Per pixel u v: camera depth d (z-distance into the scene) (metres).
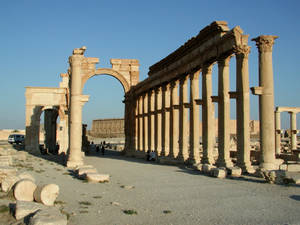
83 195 16.81
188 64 36.75
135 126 57.88
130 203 15.14
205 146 32.06
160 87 48.59
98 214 13.12
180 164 35.69
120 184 20.80
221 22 28.88
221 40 28.83
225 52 28.69
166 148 44.56
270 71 25.81
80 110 33.31
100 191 18.08
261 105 25.81
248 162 26.16
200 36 32.22
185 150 38.25
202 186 19.80
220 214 13.23
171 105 41.91
